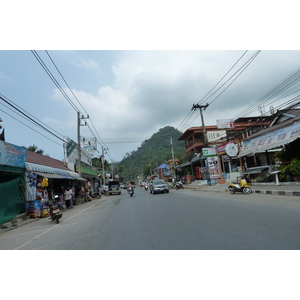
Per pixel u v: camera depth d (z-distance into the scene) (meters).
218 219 8.15
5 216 12.46
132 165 140.50
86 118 26.97
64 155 31.56
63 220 12.69
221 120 28.67
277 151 19.81
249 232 6.06
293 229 6.03
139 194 29.80
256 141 20.42
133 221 9.39
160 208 12.78
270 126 22.80
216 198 15.57
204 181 33.28
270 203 11.10
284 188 15.30
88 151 39.81
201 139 48.22
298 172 15.77
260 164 25.44
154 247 5.54
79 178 25.73
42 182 15.67
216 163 28.88
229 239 5.61
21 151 14.76
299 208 9.14
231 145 23.09
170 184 38.84
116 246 5.93
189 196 18.98
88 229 8.88
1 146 12.74
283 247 4.81
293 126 16.53
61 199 20.08
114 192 37.75
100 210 15.57
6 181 14.39
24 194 14.71
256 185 20.58
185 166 48.88
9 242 8.08
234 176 27.25
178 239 6.01
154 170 96.88
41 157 23.44
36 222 13.29
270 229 6.20
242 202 12.35
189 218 8.85
